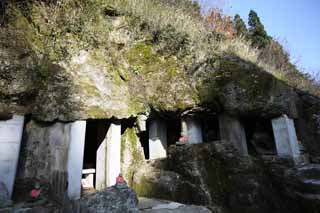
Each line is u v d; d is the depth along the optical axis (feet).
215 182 13.73
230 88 16.97
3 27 13.56
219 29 27.12
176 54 19.56
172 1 29.22
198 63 18.61
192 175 14.15
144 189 16.61
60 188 13.09
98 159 17.70
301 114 19.58
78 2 17.39
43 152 13.73
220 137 17.90
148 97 18.86
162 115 19.52
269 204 13.12
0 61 12.42
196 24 24.40
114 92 17.24
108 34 18.92
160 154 19.51
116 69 18.76
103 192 11.51
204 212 11.82
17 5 14.82
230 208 12.92
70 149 13.89
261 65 21.66
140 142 20.92
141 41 20.30
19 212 10.75
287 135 15.79
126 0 21.12
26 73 13.38
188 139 18.42
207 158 14.66
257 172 14.21
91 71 16.70
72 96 14.83
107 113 16.01
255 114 16.69
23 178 12.97
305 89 23.04
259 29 39.34
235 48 22.34
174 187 14.80
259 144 18.40
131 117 18.30
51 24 15.74
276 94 16.38
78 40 16.90
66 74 15.25
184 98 17.61
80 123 14.75
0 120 12.55
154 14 21.47
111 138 16.94
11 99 12.83
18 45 13.52
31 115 13.79
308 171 14.34
